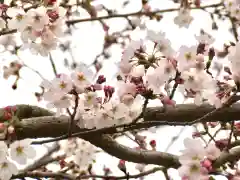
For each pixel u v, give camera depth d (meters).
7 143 1.07
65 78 1.05
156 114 1.20
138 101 1.09
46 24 1.12
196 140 1.02
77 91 1.05
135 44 1.06
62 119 1.20
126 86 1.06
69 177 1.19
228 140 1.08
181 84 1.06
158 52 1.05
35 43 1.15
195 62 1.04
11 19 1.14
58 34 1.14
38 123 1.19
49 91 1.07
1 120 1.19
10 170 1.06
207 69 1.05
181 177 1.00
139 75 1.05
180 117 1.20
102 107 1.09
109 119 1.11
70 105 1.07
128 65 1.05
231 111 1.18
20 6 1.18
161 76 1.04
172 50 1.05
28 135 1.19
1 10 1.19
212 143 1.06
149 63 1.05
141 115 1.08
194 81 1.05
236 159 1.06
